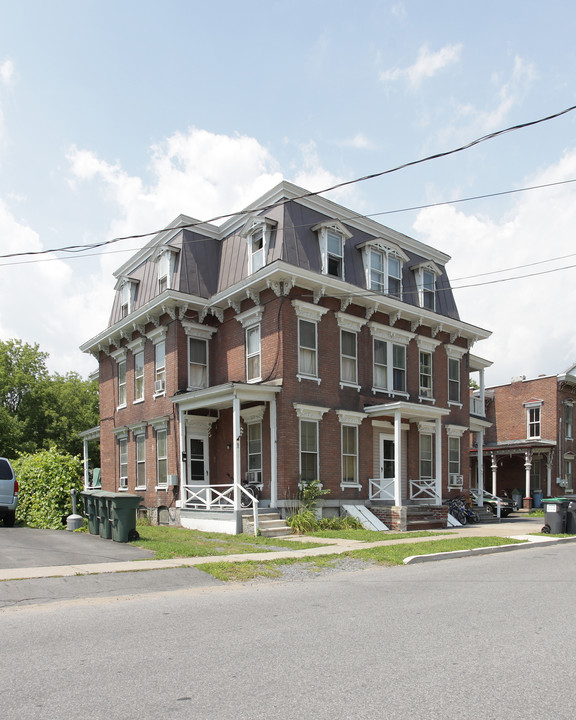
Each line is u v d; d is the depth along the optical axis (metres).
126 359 27.03
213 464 23.12
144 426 24.62
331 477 21.09
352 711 4.61
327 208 22.86
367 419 22.67
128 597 9.43
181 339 22.83
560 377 36.94
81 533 16.14
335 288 21.31
